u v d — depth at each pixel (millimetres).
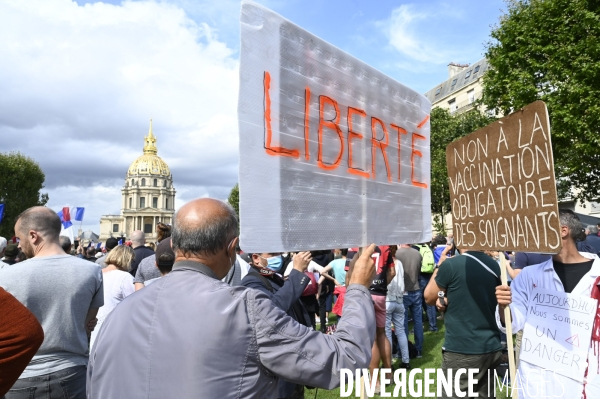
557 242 2355
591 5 14055
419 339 6449
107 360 1470
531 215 2539
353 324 1646
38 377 2564
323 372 1459
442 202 31781
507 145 2752
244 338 1412
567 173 15812
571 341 2447
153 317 1456
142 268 4914
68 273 2770
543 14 15281
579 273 2566
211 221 1575
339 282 7168
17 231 2854
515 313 2859
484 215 2965
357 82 2670
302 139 2240
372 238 2633
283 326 1468
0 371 1341
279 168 2094
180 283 1516
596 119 13219
